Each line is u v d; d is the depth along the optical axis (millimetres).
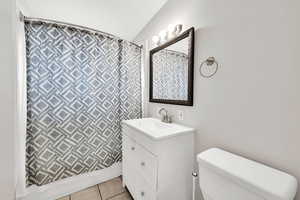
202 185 936
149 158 1202
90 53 1695
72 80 1590
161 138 1123
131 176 1539
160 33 1690
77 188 1676
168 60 1644
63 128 1553
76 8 1686
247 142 969
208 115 1220
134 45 2055
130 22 2020
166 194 1189
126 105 2006
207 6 1211
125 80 1983
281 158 819
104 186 1771
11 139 835
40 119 1435
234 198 761
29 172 1438
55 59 1499
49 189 1523
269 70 857
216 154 996
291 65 776
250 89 946
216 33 1145
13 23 895
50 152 1491
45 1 1522
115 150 1918
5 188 804
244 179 717
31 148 1423
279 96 822
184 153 1269
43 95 1445
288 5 779
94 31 1709
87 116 1692
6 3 783
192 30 1310
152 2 1710
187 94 1389
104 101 1805
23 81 1359
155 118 1911
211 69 1185
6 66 791
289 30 778
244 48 970
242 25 977
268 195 633
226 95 1084
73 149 1616
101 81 1776
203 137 1267
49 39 1467
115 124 1909
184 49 1424
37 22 1416
